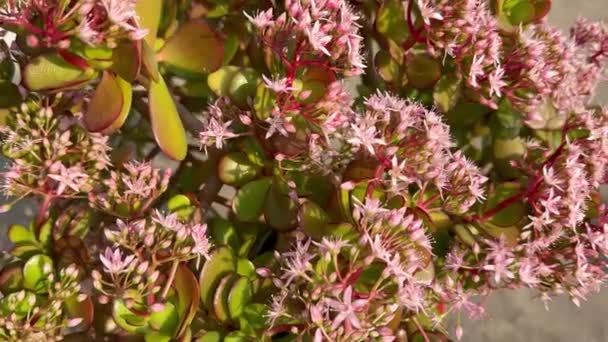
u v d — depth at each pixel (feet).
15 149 1.82
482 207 1.93
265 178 1.92
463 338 2.42
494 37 1.90
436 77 1.94
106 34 1.70
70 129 1.85
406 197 1.87
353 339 1.73
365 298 1.76
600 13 2.83
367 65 2.07
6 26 1.72
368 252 1.77
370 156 1.84
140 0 1.77
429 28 1.90
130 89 1.78
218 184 2.01
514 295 2.47
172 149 1.76
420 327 1.87
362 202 1.85
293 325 1.80
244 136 1.95
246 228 2.01
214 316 1.84
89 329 1.88
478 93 1.95
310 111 1.84
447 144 1.87
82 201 1.95
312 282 1.75
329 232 1.79
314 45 1.78
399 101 1.87
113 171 1.86
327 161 1.88
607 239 1.87
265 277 1.85
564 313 2.48
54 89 1.74
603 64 2.16
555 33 2.01
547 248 1.91
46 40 1.69
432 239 1.91
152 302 1.78
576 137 1.99
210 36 1.83
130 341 1.87
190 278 1.80
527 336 2.44
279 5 1.91
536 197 1.89
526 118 1.97
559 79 1.97
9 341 1.75
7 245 2.32
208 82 1.87
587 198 1.95
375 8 2.03
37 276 1.80
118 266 1.75
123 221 1.87
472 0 1.88
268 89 1.83
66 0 1.67
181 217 1.86
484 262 1.86
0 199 2.34
